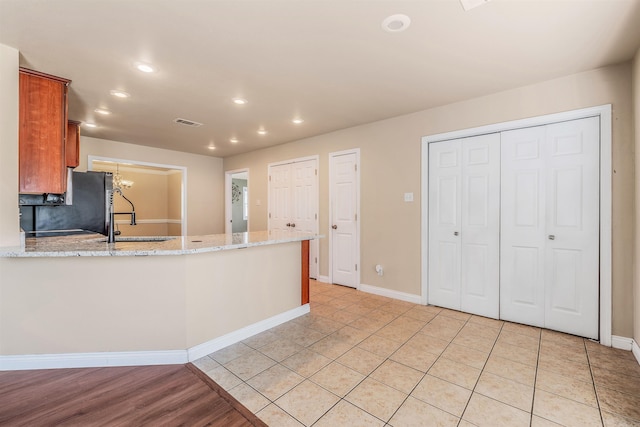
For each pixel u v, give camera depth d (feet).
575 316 8.98
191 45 7.20
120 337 7.30
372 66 8.24
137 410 5.73
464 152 10.94
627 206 8.05
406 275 12.34
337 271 14.92
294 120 13.00
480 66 8.26
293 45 7.22
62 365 7.14
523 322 9.85
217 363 7.47
